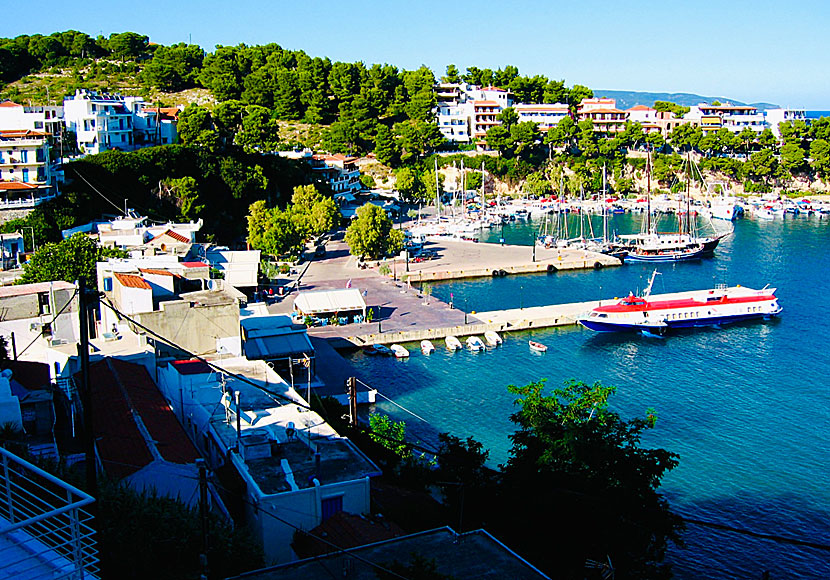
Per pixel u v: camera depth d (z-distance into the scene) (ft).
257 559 114.01
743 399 294.66
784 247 623.77
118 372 190.49
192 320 231.09
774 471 233.96
